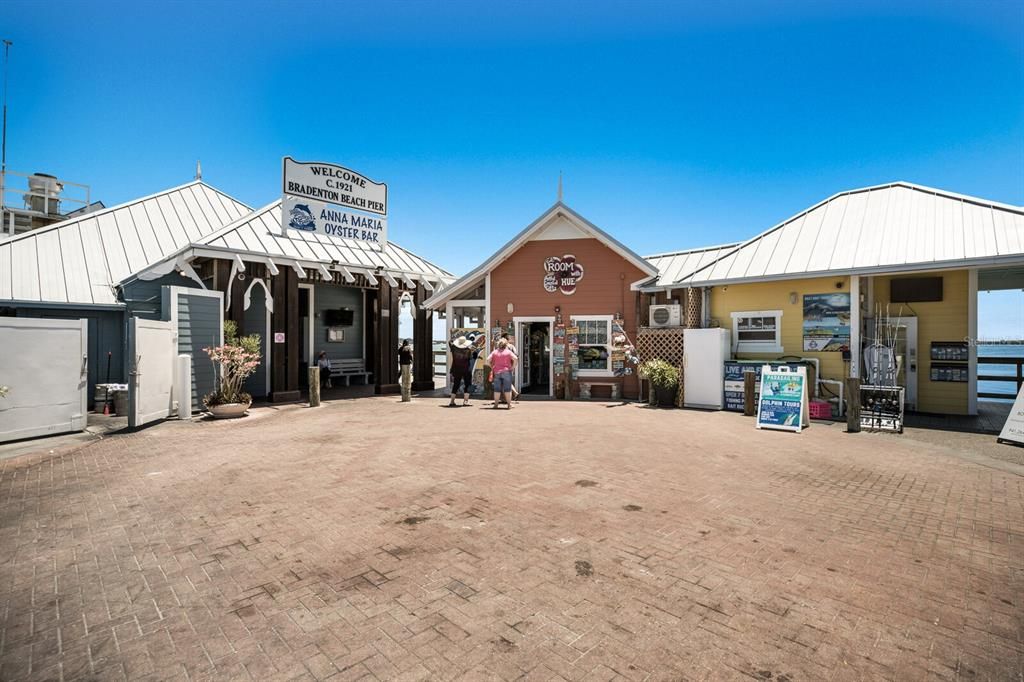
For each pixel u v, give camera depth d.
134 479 6.47
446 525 4.89
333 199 16.08
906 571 3.99
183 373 11.18
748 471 6.89
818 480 6.48
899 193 12.97
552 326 15.84
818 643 3.06
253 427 10.22
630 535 4.66
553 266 15.99
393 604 3.48
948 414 12.24
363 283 16.75
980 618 3.34
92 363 13.12
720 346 12.80
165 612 3.40
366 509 5.34
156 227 16.09
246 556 4.24
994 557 4.25
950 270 11.41
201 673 2.78
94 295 13.24
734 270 13.35
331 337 18.77
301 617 3.33
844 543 4.52
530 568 4.00
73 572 3.98
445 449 8.15
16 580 3.85
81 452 8.00
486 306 16.50
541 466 7.09
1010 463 7.40
